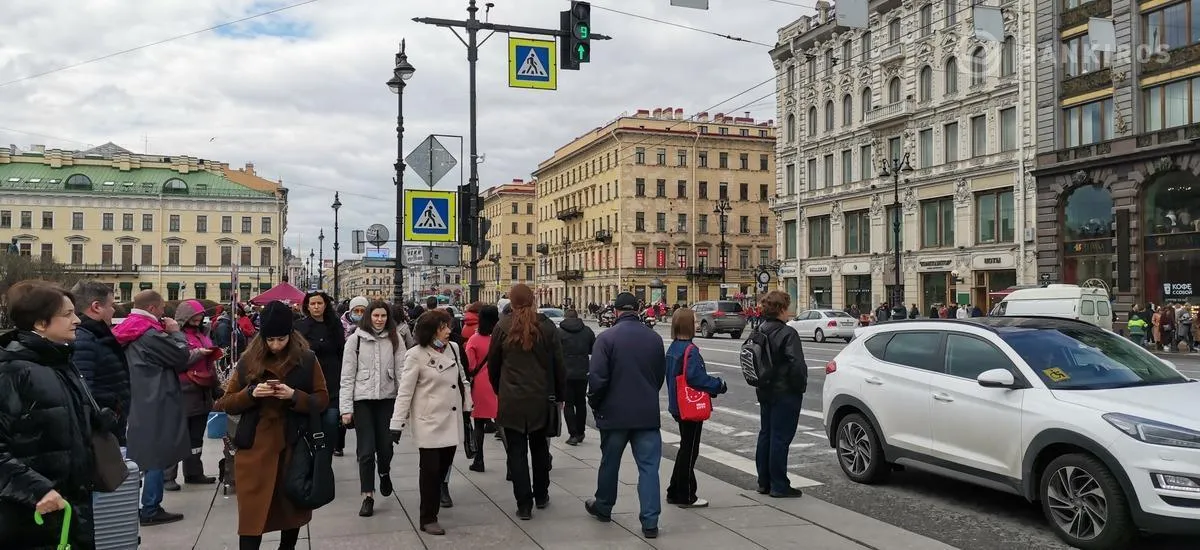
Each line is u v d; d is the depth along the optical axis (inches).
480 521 257.6
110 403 222.4
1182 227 1198.3
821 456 384.8
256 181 4025.6
